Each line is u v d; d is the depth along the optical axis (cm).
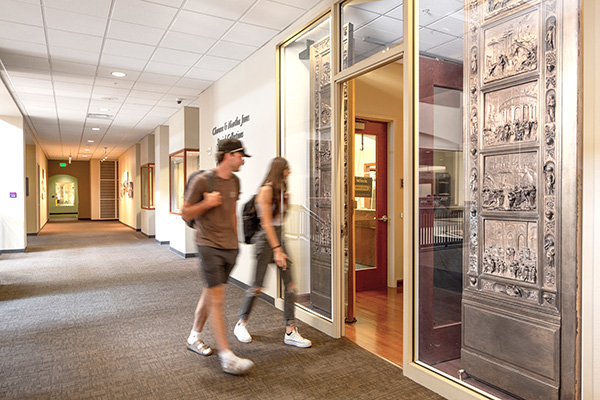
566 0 185
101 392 247
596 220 177
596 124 176
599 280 176
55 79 619
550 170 193
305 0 366
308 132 384
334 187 339
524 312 205
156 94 713
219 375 270
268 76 466
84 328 367
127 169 1578
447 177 247
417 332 267
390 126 521
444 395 241
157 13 396
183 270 662
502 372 216
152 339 338
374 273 517
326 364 288
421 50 263
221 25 423
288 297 322
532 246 202
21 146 870
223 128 605
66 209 2203
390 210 522
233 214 279
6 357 300
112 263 731
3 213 856
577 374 183
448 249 247
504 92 214
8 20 410
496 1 218
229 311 421
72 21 413
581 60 180
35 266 699
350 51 325
